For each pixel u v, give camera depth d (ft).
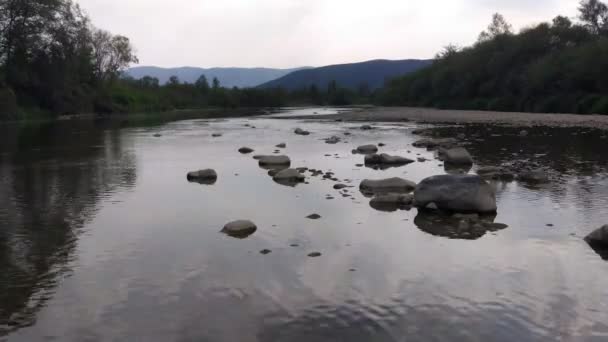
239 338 18.53
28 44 213.87
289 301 21.79
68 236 32.71
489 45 331.36
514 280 24.02
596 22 293.02
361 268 25.79
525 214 37.06
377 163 64.90
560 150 78.18
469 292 22.63
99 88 286.87
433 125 148.15
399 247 29.27
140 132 137.59
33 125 176.86
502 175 52.65
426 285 23.48
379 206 39.99
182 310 20.99
